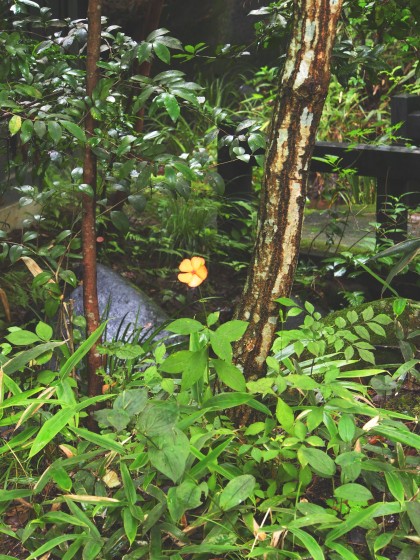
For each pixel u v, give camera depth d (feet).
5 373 8.38
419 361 9.12
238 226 18.51
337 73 12.58
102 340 12.23
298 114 8.47
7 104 9.16
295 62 8.39
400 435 7.65
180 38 28.14
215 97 27.71
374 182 22.12
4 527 8.09
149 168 9.41
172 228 18.94
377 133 23.59
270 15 12.78
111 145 10.44
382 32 12.32
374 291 16.51
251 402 8.11
